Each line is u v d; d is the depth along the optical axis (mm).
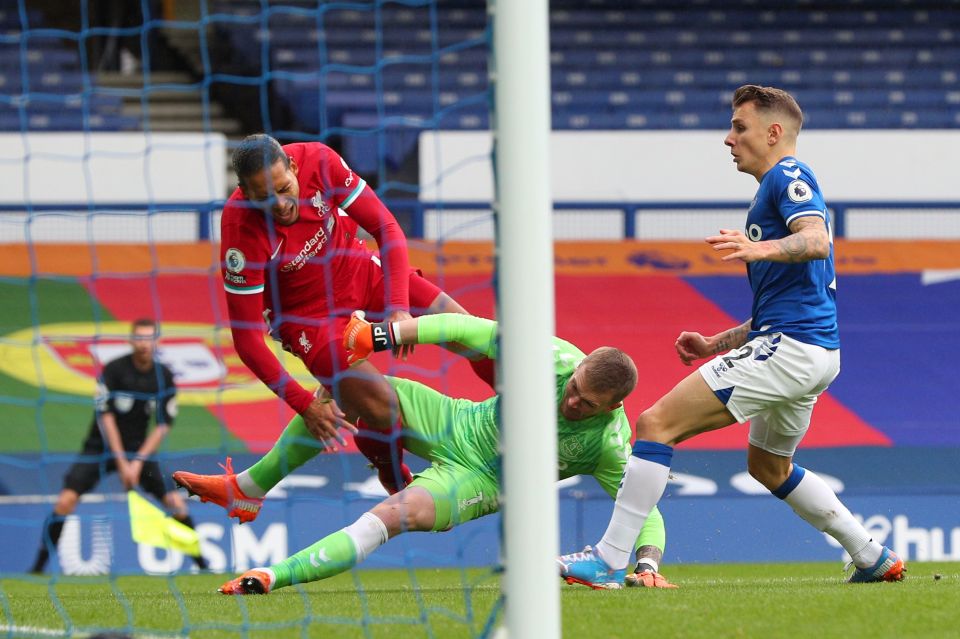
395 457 18109
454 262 43750
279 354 32750
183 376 40438
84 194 43719
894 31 58938
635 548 19031
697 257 45594
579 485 32938
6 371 40125
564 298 44375
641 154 45875
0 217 43250
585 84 56312
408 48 57438
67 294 43250
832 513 18344
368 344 17422
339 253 19453
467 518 17562
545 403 11711
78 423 37906
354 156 48969
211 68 59656
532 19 11750
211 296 43594
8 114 53625
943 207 45125
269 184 16859
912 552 31797
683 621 13602
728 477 35250
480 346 17594
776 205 16922
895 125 55750
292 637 13211
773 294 17094
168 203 43875
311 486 32500
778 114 17438
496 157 11852
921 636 12695
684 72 56969
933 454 38094
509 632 11633
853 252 45625
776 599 15211
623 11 59062
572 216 45375
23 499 31359
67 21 60375
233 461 35281
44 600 17516
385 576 27203
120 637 12055
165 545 26750
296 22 58688
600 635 12859
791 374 16781
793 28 58781
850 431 39125
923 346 43188
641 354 42188
